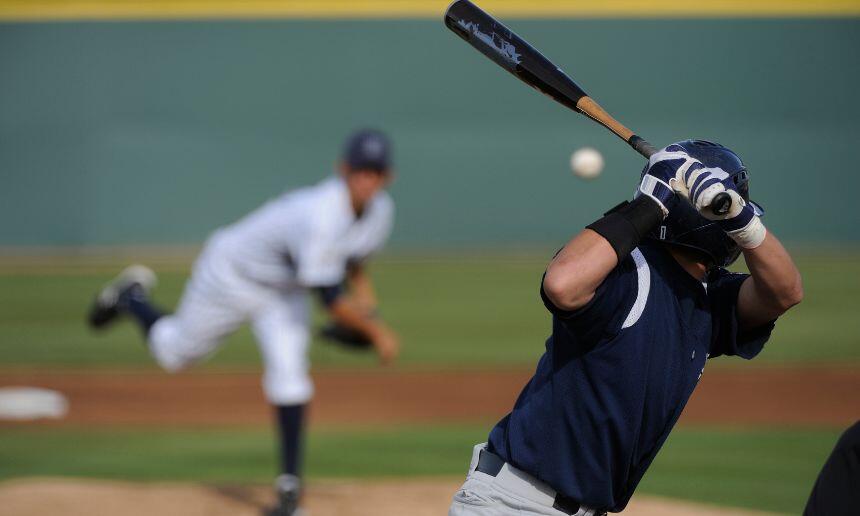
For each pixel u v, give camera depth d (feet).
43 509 59.62
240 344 136.98
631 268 29.17
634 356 28.66
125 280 80.84
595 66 226.38
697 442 83.51
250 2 221.05
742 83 226.38
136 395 103.45
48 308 155.63
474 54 223.92
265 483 68.39
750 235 28.37
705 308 30.60
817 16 225.56
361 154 63.57
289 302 66.18
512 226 226.99
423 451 80.94
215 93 222.07
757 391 104.88
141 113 220.43
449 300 164.04
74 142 219.20
